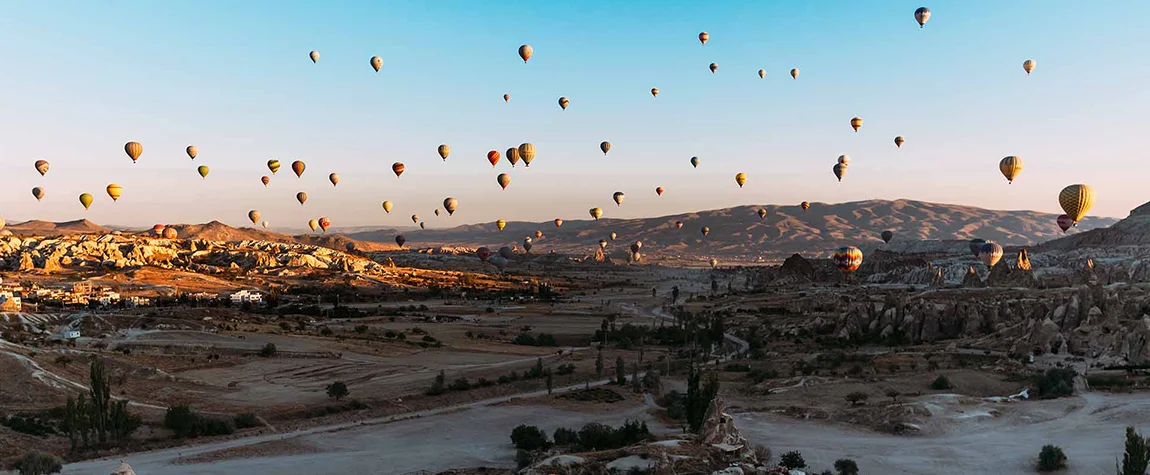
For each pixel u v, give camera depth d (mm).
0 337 152125
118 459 87188
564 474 57688
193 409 111188
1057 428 94125
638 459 60344
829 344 167375
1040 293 191500
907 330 165875
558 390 130625
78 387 116000
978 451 86812
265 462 87875
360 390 128875
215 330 184750
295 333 191875
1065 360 127062
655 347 186000
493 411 114688
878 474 80375
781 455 86125
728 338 192500
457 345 184750
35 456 79938
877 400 110500
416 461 88812
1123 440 87812
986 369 126875
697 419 91688
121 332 174250
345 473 84250
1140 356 121375
